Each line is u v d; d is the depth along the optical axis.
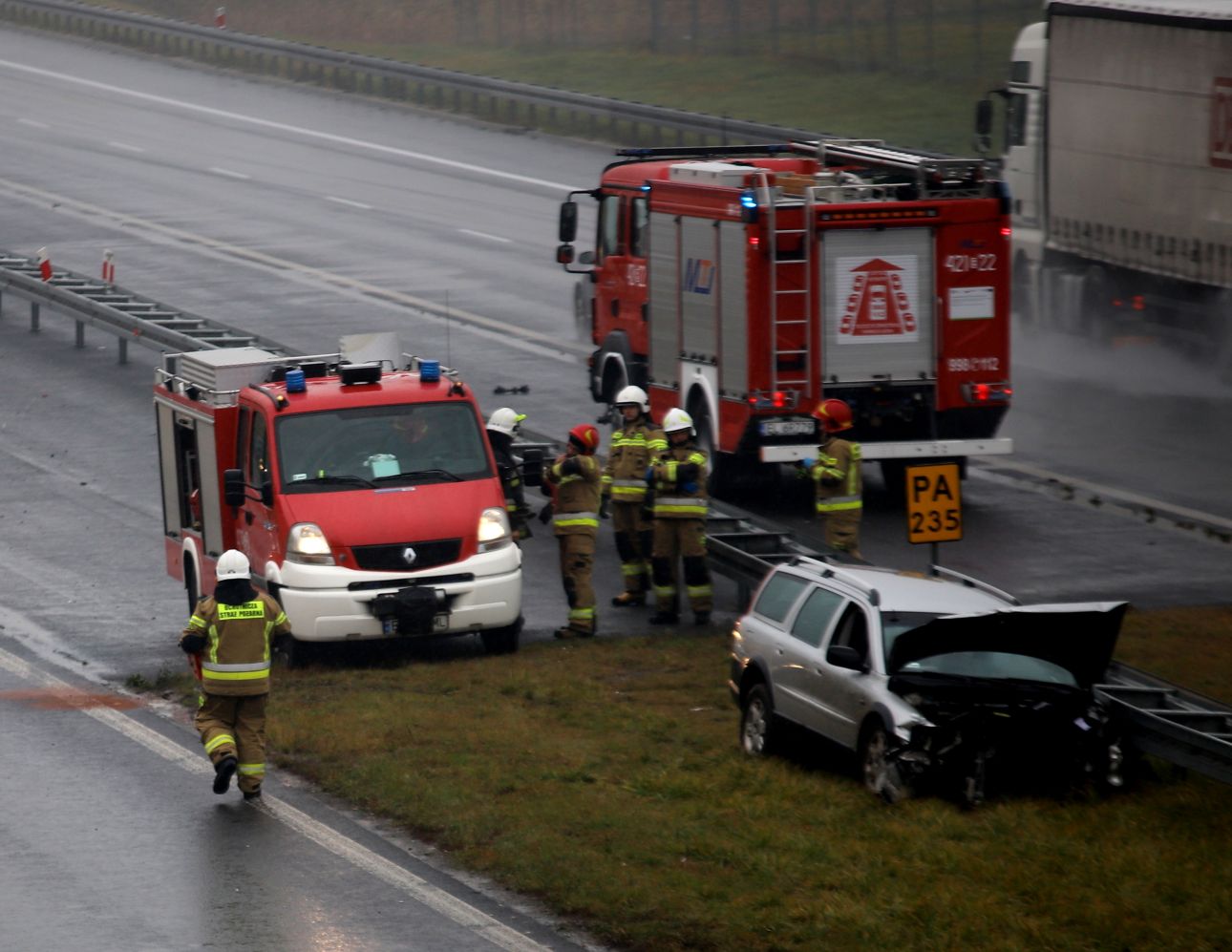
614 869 34.25
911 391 65.38
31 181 140.88
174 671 51.06
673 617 56.09
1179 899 31.78
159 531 67.88
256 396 54.22
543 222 126.44
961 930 30.34
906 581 41.16
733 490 68.69
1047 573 59.25
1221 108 80.31
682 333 68.69
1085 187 90.94
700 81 168.38
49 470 75.81
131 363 94.75
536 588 60.97
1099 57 88.88
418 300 105.81
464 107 168.25
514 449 65.56
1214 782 39.31
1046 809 37.09
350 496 51.69
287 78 184.88
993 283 65.00
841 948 30.02
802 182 66.06
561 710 46.22
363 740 43.22
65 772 41.94
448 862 35.62
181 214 130.00
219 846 36.66
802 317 63.94
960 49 172.38
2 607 58.59
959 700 37.78
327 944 31.27
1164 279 87.12
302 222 127.12
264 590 52.84
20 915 32.81
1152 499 68.12
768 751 41.66
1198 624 53.12
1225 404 83.75
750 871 33.94
